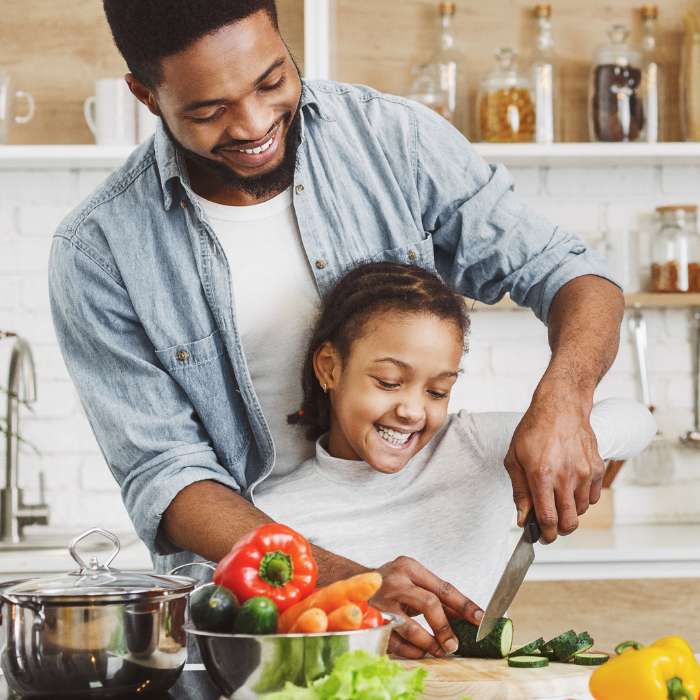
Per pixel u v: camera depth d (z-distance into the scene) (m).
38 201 2.83
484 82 2.68
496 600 1.16
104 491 2.83
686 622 2.42
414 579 1.22
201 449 1.45
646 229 2.86
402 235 1.52
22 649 1.02
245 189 1.35
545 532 1.21
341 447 1.50
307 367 1.49
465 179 1.53
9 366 2.71
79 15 2.83
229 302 1.47
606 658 1.21
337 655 0.95
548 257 1.50
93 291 1.49
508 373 2.87
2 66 2.83
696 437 2.82
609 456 1.47
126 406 1.49
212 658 0.98
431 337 1.37
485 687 1.11
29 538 2.64
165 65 1.21
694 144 2.61
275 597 1.02
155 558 1.66
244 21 1.20
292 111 1.28
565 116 2.81
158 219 1.48
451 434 1.53
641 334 2.84
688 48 2.69
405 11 2.82
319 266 1.47
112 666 1.02
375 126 1.52
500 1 2.81
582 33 2.82
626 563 2.40
